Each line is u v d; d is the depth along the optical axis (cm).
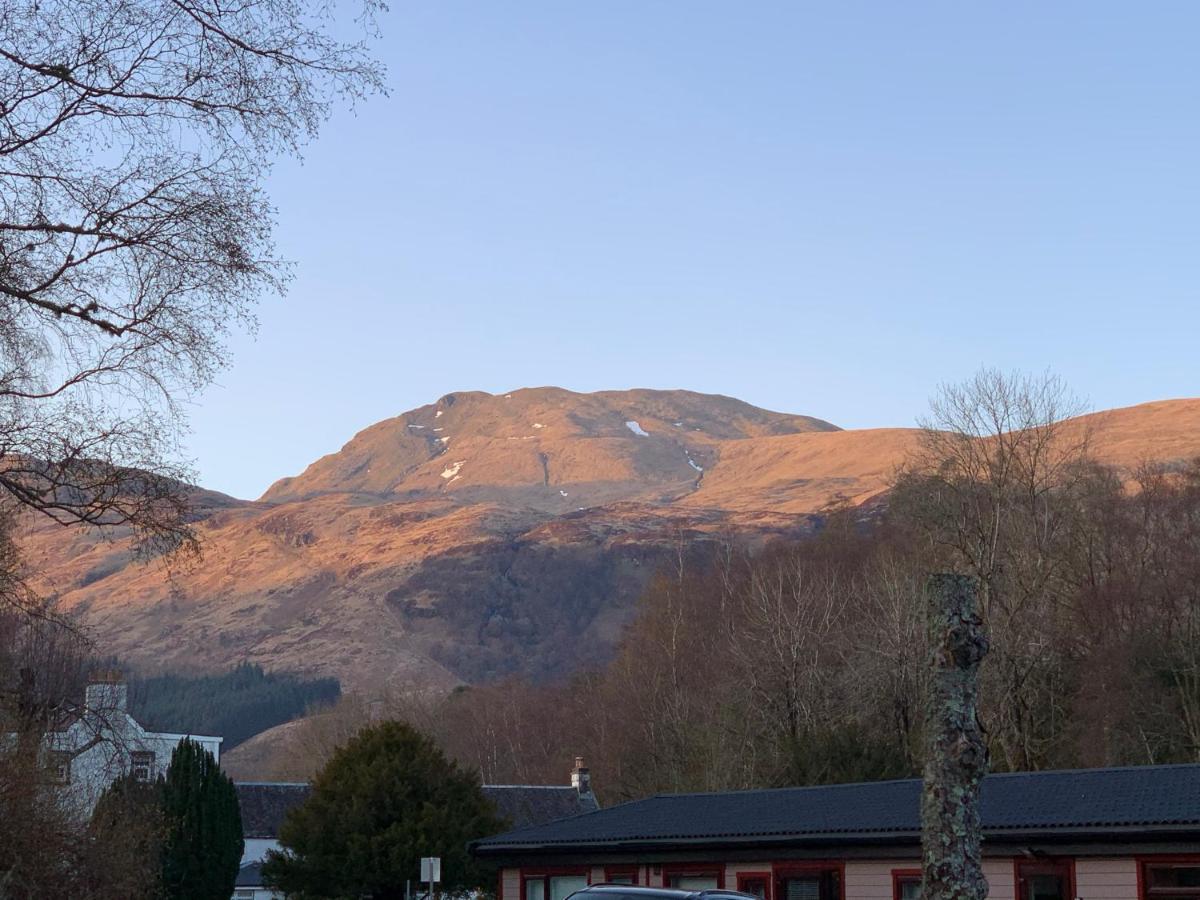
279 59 1446
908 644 5694
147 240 1501
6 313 1521
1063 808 2573
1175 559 5741
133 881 2591
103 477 1587
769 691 6369
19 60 1416
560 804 6581
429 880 3284
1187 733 5181
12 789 2339
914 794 3016
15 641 2409
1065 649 5728
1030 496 5969
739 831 2947
